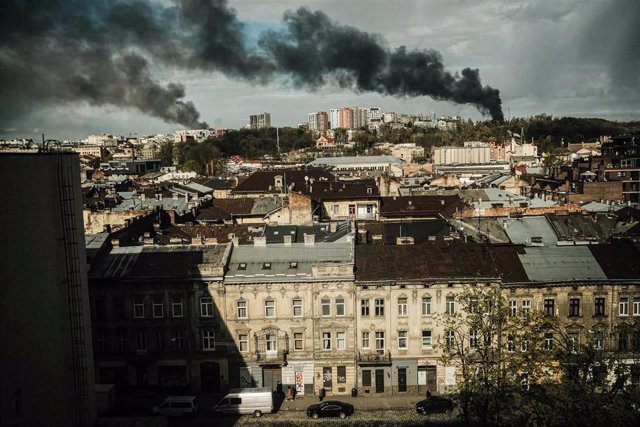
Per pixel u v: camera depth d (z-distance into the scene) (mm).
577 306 70375
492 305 55094
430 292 70062
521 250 75000
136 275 71062
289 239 76625
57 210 49812
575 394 46625
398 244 76438
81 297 51969
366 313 70812
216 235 94062
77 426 51844
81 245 52656
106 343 72000
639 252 73188
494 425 55906
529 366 50000
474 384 51844
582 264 72062
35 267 46188
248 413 65250
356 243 80812
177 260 73375
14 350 42781
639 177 176750
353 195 141625
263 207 140125
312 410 64500
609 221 95750
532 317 52438
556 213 108312
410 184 191125
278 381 72000
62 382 50375
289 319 71000
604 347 69938
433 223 96312
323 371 71625
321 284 70375
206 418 64688
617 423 44156
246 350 71688
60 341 50125
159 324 71438
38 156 47156
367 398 70062
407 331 70625
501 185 181500
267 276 70562
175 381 72312
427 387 71188
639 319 70125
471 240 83375
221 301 70875
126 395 71688
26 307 44625
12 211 43219
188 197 152125
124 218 115562
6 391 41438
